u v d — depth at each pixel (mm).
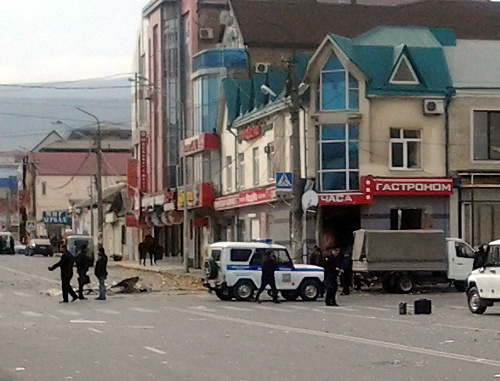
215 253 36875
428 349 18875
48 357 18281
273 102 48844
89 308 32500
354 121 45438
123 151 139250
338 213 46500
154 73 77000
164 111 74688
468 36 62312
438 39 49594
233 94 56969
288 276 35812
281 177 41281
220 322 26234
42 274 57812
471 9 64188
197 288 43594
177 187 67000
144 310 31406
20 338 22094
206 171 60656
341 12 62062
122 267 69250
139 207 78125
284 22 60594
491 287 27859
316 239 46031
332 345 19859
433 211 45875
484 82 47406
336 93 45781
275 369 16016
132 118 89062
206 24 70000
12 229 166125
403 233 40094
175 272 56969
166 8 73938
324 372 15562
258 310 31188
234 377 15062
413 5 64062
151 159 78750
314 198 40250
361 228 45438
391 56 46625
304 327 24469
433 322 25797
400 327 24172
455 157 46219
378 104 45750
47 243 94125
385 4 72188
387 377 14867
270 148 50438
